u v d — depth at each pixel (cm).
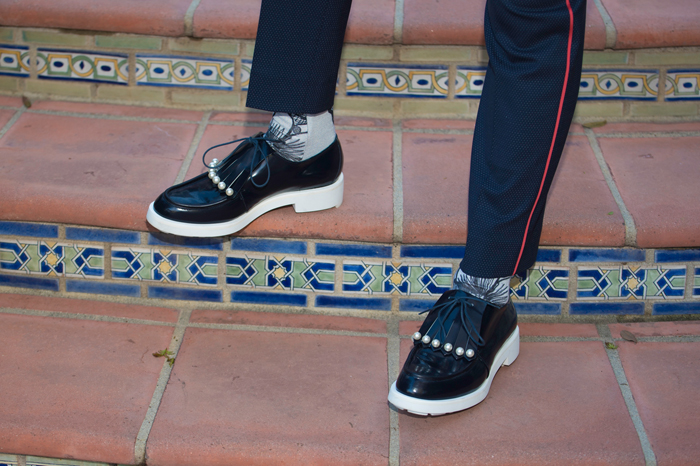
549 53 112
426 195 164
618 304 162
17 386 138
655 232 153
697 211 157
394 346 154
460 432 130
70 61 200
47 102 201
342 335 157
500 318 139
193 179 146
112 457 127
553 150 120
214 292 164
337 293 162
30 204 157
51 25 195
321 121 145
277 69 134
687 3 202
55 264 164
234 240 158
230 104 202
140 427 130
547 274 159
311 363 148
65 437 127
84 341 152
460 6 202
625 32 189
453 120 201
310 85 136
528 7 109
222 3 201
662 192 165
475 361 132
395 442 128
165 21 192
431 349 133
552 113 115
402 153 184
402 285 161
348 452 126
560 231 153
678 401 138
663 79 196
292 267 160
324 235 154
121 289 165
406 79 199
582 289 161
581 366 148
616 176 173
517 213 122
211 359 148
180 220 141
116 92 202
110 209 155
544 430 131
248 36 193
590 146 187
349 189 165
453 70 197
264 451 126
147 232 159
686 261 158
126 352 149
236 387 140
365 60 197
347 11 134
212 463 126
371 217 154
